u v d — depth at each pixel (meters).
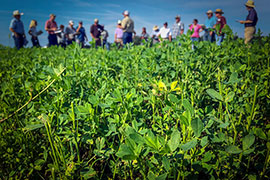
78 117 1.23
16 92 1.77
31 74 1.82
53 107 1.32
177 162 0.95
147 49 2.83
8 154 1.31
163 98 1.46
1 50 6.02
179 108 1.20
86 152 1.49
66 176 1.07
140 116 1.42
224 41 2.90
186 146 0.78
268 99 1.57
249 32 7.76
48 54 4.75
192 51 2.55
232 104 1.36
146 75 2.10
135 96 1.38
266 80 1.84
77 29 13.11
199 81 1.92
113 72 2.58
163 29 12.09
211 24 9.02
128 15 9.76
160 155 0.93
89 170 1.06
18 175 1.30
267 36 3.51
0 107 1.54
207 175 1.13
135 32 10.27
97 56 3.37
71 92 1.47
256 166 1.07
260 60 2.72
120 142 1.18
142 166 1.10
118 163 1.19
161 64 2.41
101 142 1.17
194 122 0.81
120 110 1.26
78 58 2.44
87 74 2.06
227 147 0.91
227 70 2.06
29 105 1.44
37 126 1.01
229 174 1.07
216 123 1.24
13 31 9.69
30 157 1.35
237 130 1.08
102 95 1.36
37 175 1.31
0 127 1.34
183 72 2.20
